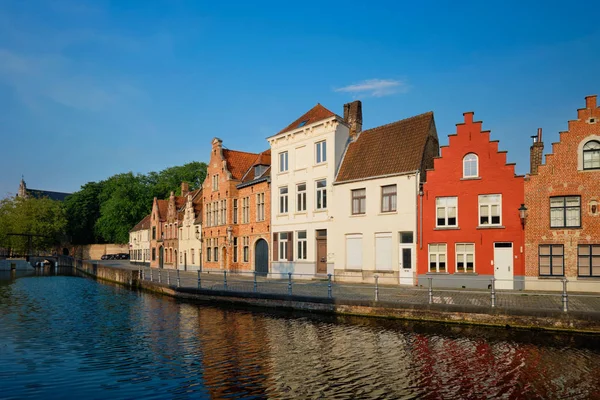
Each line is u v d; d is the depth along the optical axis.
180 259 51.16
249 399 9.68
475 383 10.31
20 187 124.38
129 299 27.75
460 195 23.89
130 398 9.84
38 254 87.56
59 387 10.59
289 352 13.30
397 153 26.97
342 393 9.90
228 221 38.53
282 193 33.12
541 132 26.91
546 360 11.85
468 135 23.92
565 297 14.70
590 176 21.14
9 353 13.77
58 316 20.88
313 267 30.12
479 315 15.62
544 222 21.84
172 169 87.56
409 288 22.30
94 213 94.38
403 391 9.93
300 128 31.23
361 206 27.83
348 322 17.39
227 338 15.40
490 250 22.94
